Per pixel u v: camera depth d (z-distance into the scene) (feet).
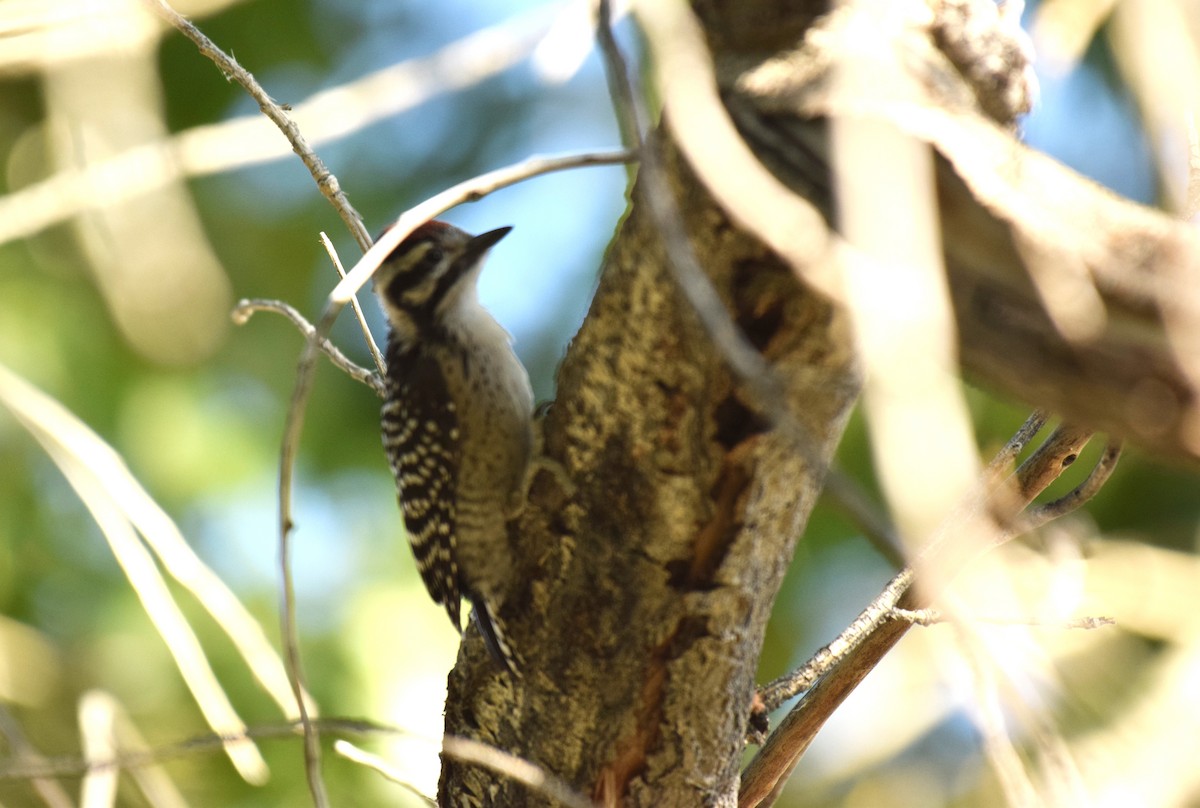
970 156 17.10
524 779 20.03
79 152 36.29
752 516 20.70
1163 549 43.62
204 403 47.39
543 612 22.65
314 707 26.58
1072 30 20.54
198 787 42.42
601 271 20.70
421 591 46.50
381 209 50.78
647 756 22.45
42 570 46.60
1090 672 38.68
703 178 15.39
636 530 21.42
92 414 46.06
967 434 12.25
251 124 32.50
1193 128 20.22
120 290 38.86
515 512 22.53
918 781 46.44
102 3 33.19
